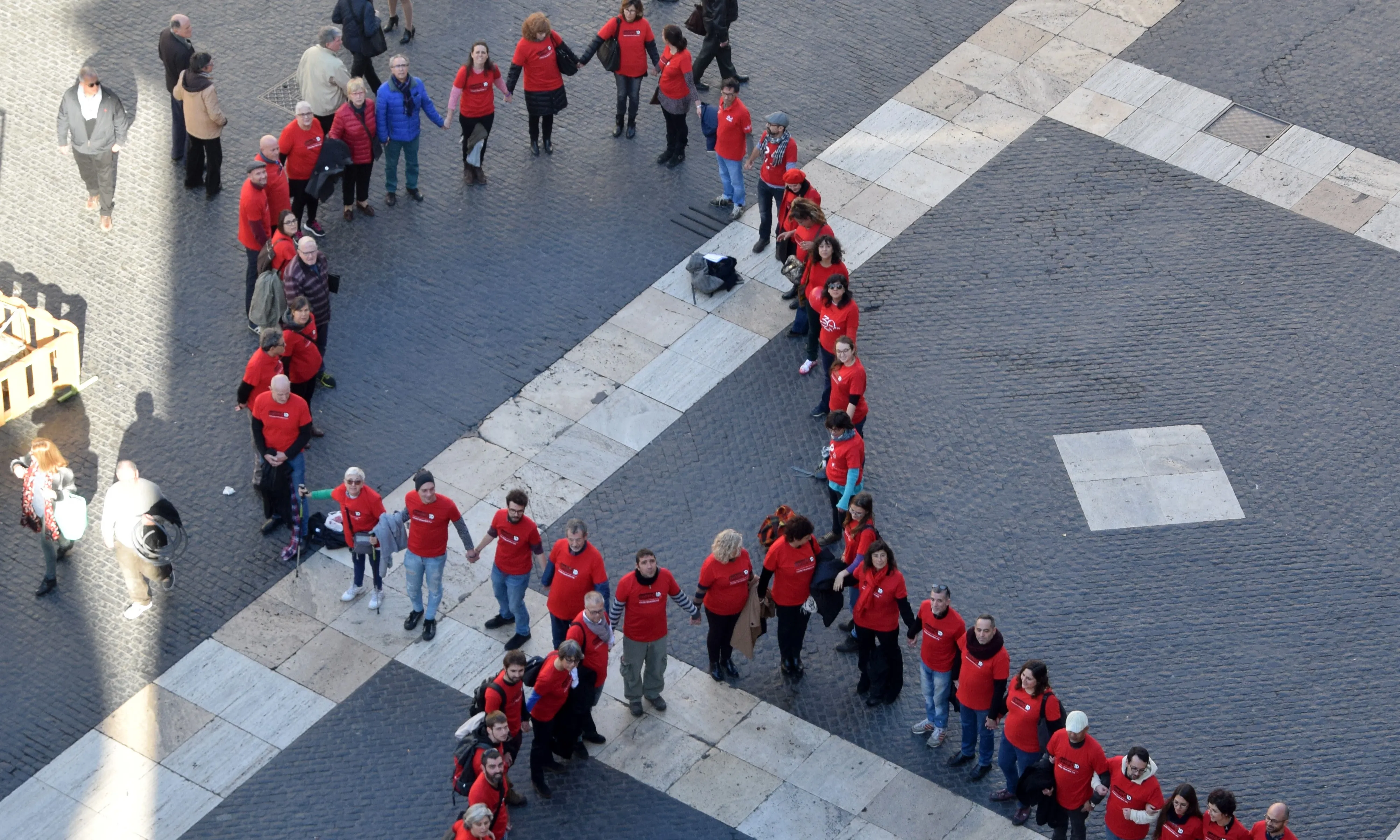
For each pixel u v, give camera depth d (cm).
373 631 1603
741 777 1490
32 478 1555
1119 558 1684
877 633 1494
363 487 1536
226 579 1638
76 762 1477
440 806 1457
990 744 1466
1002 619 1622
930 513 1725
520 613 1572
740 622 1509
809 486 1753
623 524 1708
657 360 1894
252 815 1444
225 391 1817
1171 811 1307
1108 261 2020
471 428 1800
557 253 2019
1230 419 1831
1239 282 1997
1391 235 2072
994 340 1919
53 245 1962
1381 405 1850
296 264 1741
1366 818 1458
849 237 2047
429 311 1930
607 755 1505
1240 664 1584
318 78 2030
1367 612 1634
